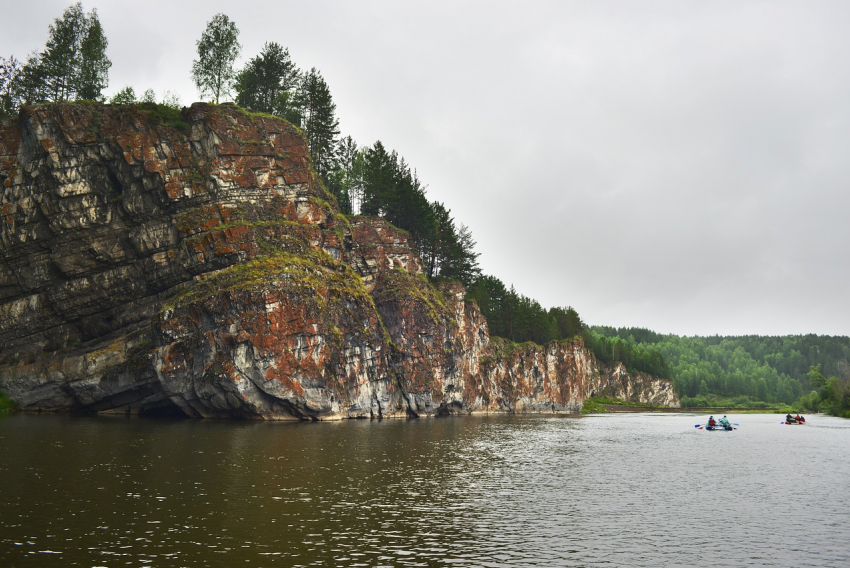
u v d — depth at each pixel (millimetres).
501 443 79438
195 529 31281
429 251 159875
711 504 42688
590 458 66750
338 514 35719
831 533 35000
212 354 95000
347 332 112188
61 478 42438
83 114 103250
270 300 97375
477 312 163000
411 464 56312
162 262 103312
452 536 32250
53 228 101562
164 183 104312
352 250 128375
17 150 103188
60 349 101250
